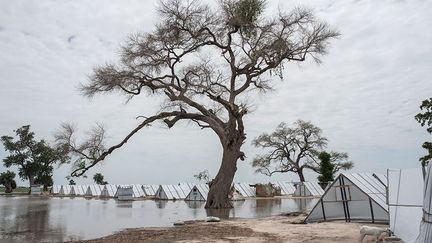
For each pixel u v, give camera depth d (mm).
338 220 17906
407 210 11273
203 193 45062
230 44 33906
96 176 87938
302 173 75688
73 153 31547
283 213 25188
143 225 18547
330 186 17844
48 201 44406
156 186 62125
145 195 59219
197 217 23125
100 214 25391
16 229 16797
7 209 29719
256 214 25375
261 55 33844
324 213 17984
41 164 82000
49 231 16141
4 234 15125
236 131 33156
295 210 29219
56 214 25109
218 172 33469
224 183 32875
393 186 12266
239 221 19234
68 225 18500
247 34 33312
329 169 69062
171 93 33625
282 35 34094
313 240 11906
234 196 47875
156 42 32375
